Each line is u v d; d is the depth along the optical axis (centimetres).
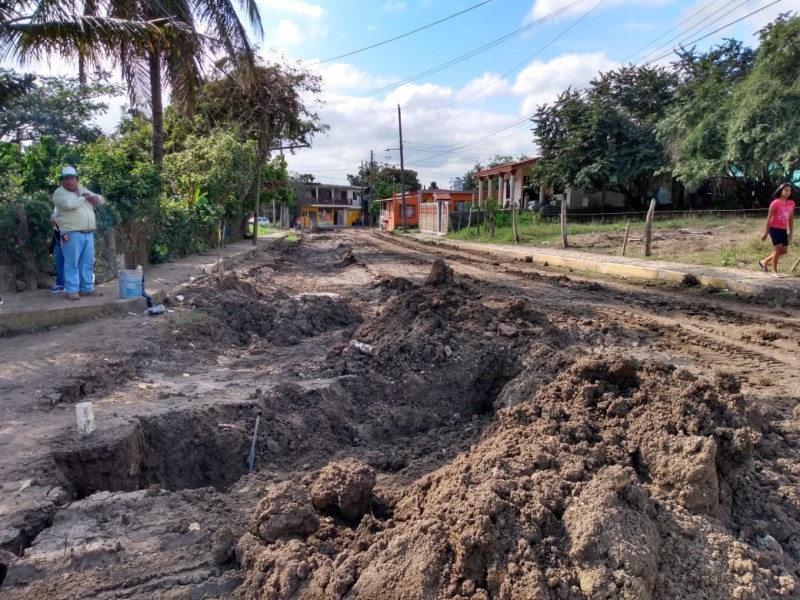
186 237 1561
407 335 646
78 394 512
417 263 1792
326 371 593
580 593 234
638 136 2791
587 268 1477
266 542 289
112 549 290
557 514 266
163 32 1179
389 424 523
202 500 349
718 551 268
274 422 488
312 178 8181
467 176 6644
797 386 541
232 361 671
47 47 996
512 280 1323
